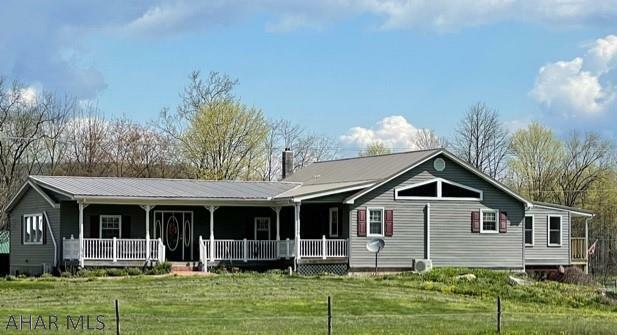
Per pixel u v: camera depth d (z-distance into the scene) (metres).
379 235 44.50
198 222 45.97
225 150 69.06
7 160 62.09
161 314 28.20
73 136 68.38
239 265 44.12
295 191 46.34
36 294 32.75
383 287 36.97
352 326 25.55
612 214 80.25
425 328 25.38
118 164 69.19
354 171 48.47
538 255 50.53
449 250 45.66
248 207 47.16
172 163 70.25
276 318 27.55
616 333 24.64
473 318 28.41
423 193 45.44
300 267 43.09
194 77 72.31
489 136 87.62
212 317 27.69
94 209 43.72
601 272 72.44
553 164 80.44
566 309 33.69
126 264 41.66
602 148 104.19
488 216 46.62
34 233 45.44
